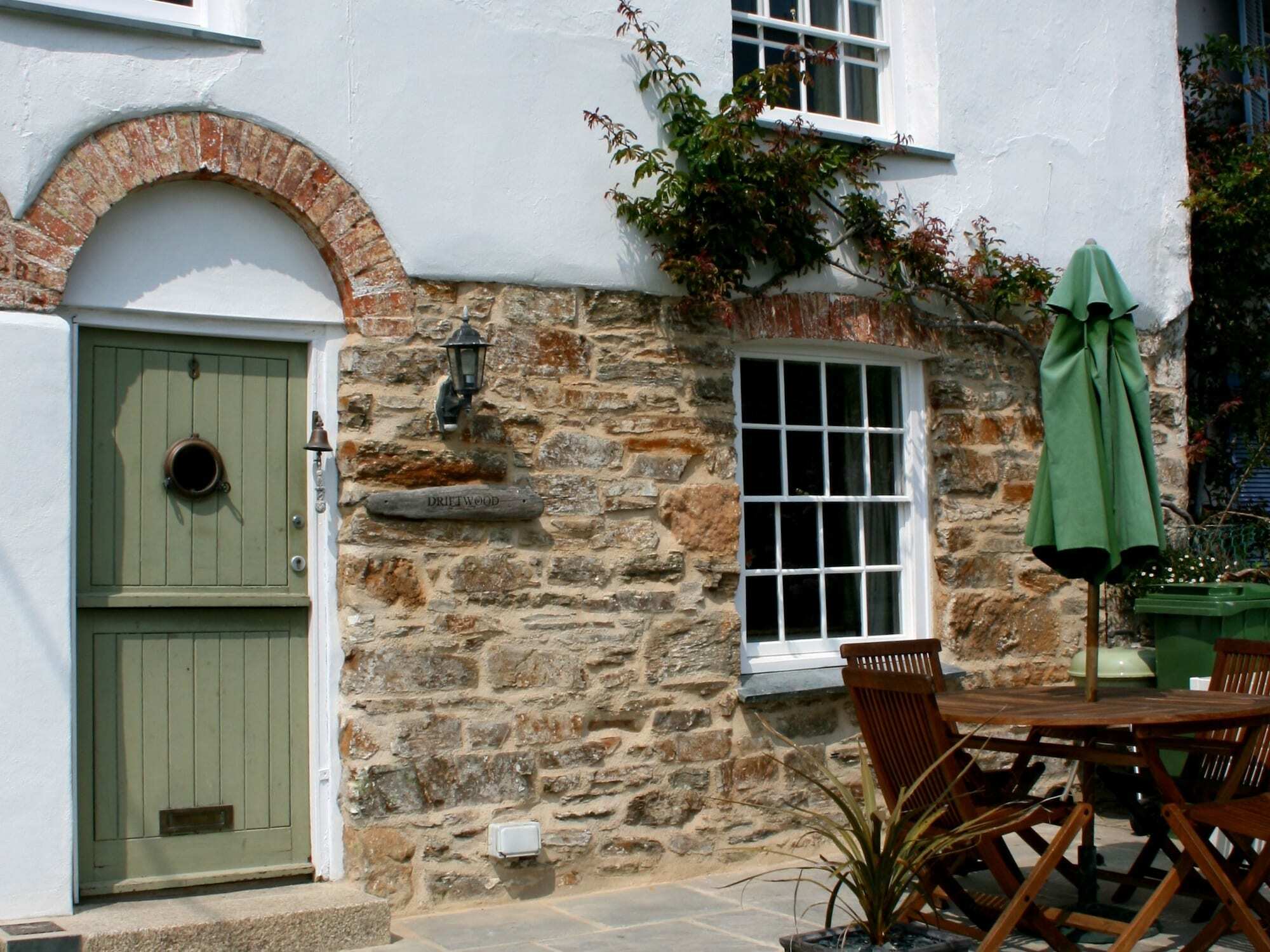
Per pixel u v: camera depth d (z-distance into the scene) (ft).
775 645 20.95
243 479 16.94
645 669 18.99
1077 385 16.06
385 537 17.35
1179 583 22.13
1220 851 17.95
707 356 19.93
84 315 16.01
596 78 19.47
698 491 19.62
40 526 15.12
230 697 16.75
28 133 15.48
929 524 22.53
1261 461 27.30
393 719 17.17
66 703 15.17
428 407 17.76
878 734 15.47
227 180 16.74
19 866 14.80
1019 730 23.39
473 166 18.34
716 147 19.24
